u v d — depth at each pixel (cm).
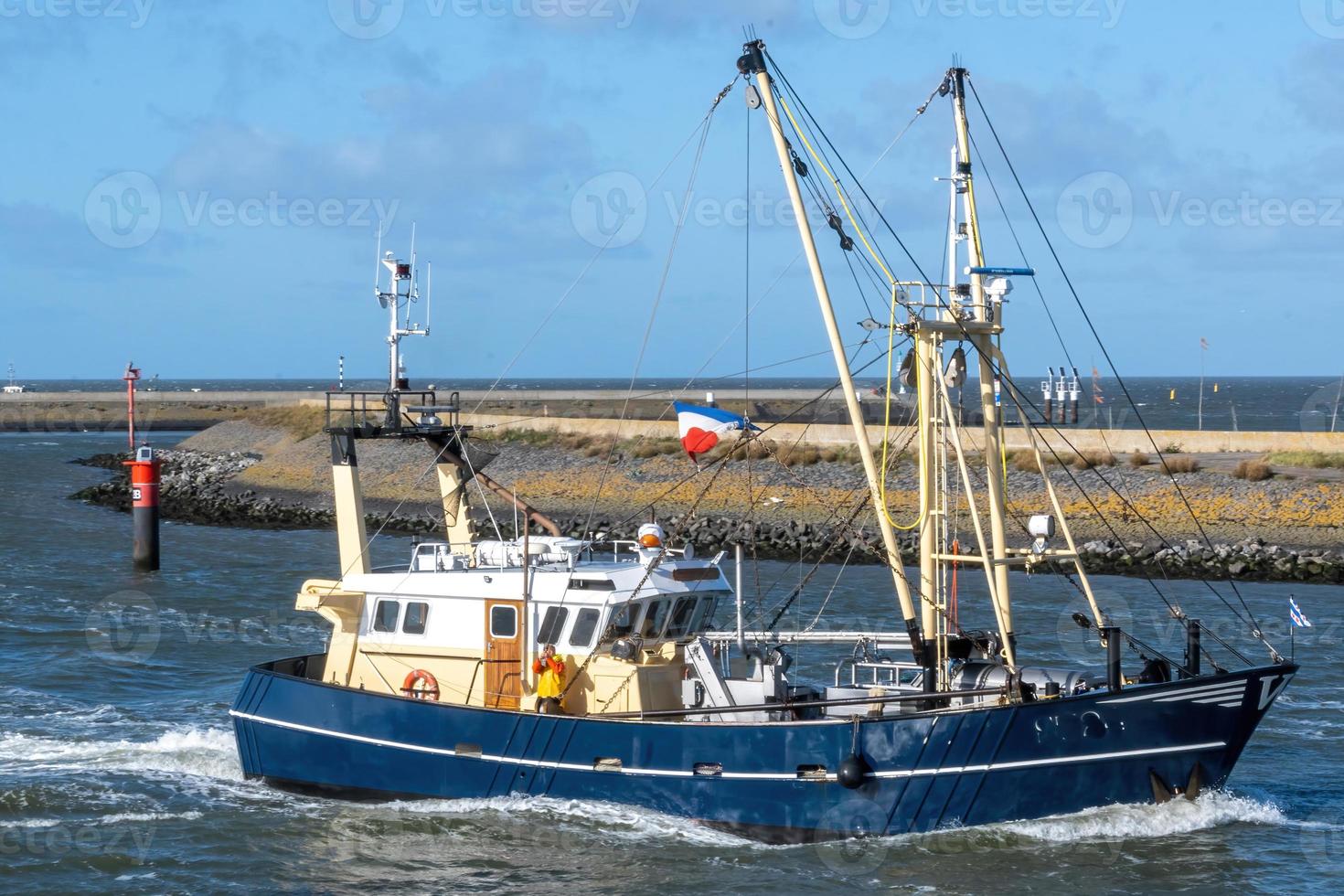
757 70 3400
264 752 3675
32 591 6862
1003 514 3353
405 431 3772
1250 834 3216
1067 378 14250
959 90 3412
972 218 3412
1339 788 3656
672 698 3453
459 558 3666
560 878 3042
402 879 3059
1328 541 8012
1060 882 2964
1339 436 10306
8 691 4819
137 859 3184
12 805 3556
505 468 11575
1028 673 3316
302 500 11588
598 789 3322
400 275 3794
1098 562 7650
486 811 3372
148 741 4197
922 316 3359
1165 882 2961
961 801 3114
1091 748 3125
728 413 3538
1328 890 2916
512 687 3478
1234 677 3197
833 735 3130
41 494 12538
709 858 3134
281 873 3102
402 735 3462
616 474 10850
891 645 3572
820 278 3350
